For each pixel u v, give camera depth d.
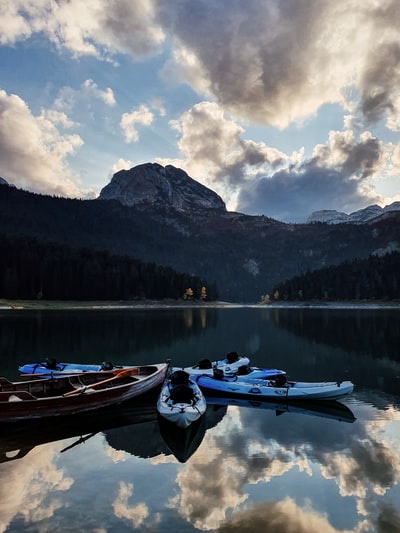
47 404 14.68
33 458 11.57
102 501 9.02
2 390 15.26
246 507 8.73
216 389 19.44
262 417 15.77
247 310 130.25
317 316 86.94
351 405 17.38
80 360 28.12
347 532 7.78
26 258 126.19
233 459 11.40
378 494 9.27
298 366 26.41
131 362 27.56
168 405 14.83
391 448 12.18
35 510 8.65
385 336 44.12
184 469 10.71
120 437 13.47
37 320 64.25
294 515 8.40
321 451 11.93
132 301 141.38
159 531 7.83
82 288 131.88
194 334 46.25
